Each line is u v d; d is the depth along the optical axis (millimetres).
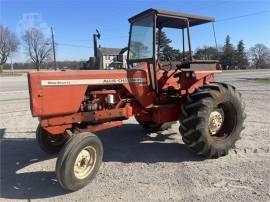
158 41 6461
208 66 6441
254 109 10945
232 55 66375
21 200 4238
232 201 4051
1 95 15469
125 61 6676
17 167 5430
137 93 5770
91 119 5219
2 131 7980
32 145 6758
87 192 4414
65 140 6020
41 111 4570
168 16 5898
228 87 5883
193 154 5953
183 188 4457
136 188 4492
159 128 7422
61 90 4754
